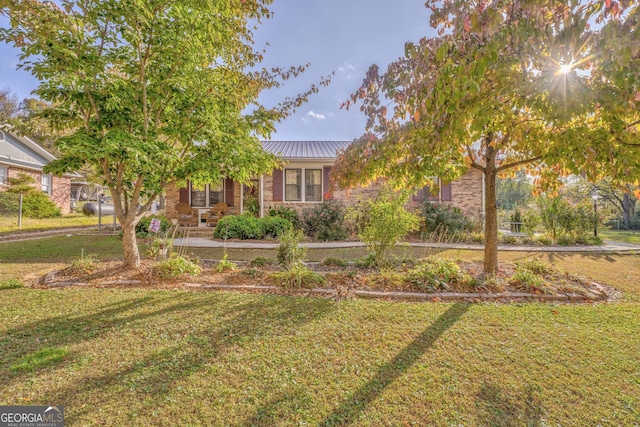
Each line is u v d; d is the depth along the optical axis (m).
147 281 4.80
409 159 3.60
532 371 2.44
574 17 1.98
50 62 4.14
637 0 1.86
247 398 2.09
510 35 2.08
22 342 2.81
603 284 5.14
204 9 4.39
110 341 2.85
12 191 14.55
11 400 2.03
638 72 2.09
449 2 2.50
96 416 1.90
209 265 6.23
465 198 12.40
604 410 2.00
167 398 2.07
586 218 10.51
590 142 3.22
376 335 3.05
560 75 2.54
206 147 5.59
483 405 2.04
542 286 4.53
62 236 10.18
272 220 10.98
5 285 4.46
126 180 5.85
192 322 3.31
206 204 13.56
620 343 2.90
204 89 4.97
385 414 1.96
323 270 5.82
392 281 4.71
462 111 2.89
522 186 29.77
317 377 2.34
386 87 2.99
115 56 4.85
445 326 3.27
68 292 4.24
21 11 3.63
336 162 4.13
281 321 3.37
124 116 4.75
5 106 26.56
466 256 7.73
